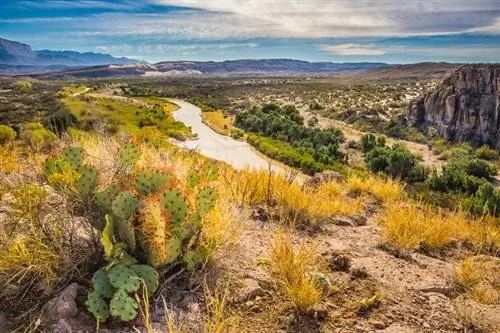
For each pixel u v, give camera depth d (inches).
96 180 120.3
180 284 109.3
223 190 174.2
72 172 128.6
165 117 2790.4
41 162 154.3
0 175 144.1
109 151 171.2
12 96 3585.1
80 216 121.9
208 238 119.6
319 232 166.1
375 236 168.9
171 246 106.3
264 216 170.7
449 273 139.1
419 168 1622.8
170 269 113.3
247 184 184.7
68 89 5295.3
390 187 250.7
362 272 127.8
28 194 113.4
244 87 7618.1
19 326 89.5
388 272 133.0
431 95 3304.6
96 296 91.8
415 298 118.3
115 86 7662.4
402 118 3476.9
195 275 111.7
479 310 115.3
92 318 93.9
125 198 106.9
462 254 166.6
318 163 1438.2
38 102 2501.2
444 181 1333.7
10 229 113.3
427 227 173.2
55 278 99.1
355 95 5679.1
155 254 105.3
